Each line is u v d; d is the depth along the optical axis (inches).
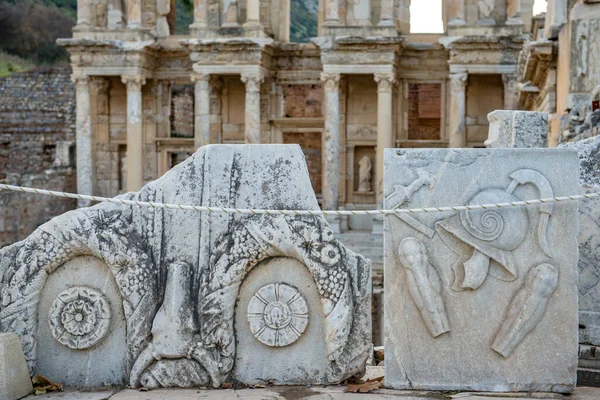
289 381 394.0
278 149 399.9
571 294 376.8
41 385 396.2
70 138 2304.4
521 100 1473.9
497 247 377.1
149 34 1903.3
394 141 1876.2
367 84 1888.5
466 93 1854.1
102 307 402.0
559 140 879.7
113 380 402.0
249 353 396.8
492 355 380.8
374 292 1430.9
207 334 391.2
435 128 1931.6
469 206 372.8
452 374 381.7
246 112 1822.1
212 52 1825.8
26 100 2410.2
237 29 1836.9
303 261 391.2
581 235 445.1
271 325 393.1
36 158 2294.5
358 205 1895.9
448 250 380.2
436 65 1865.2
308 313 393.7
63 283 407.2
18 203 1887.3
